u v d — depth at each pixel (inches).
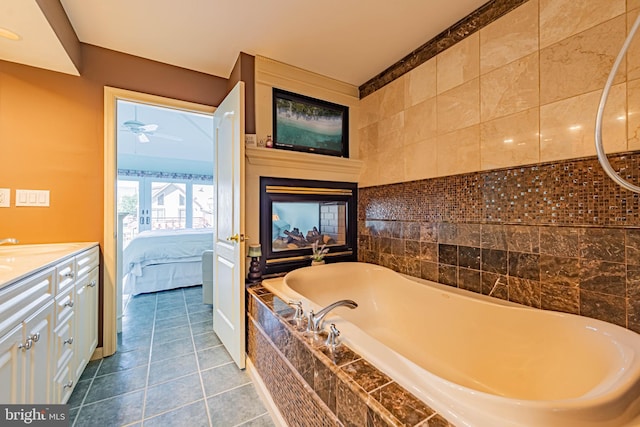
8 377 34.3
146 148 202.5
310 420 42.6
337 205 105.7
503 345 54.5
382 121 96.3
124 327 101.0
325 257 100.3
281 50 83.2
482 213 66.2
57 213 74.0
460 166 71.0
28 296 39.5
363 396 30.9
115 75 80.9
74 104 75.9
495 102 63.4
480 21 66.0
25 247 67.1
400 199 88.8
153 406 59.6
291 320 52.8
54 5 58.4
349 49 83.0
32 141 71.5
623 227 45.8
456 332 62.9
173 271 150.8
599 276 48.4
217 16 67.7
